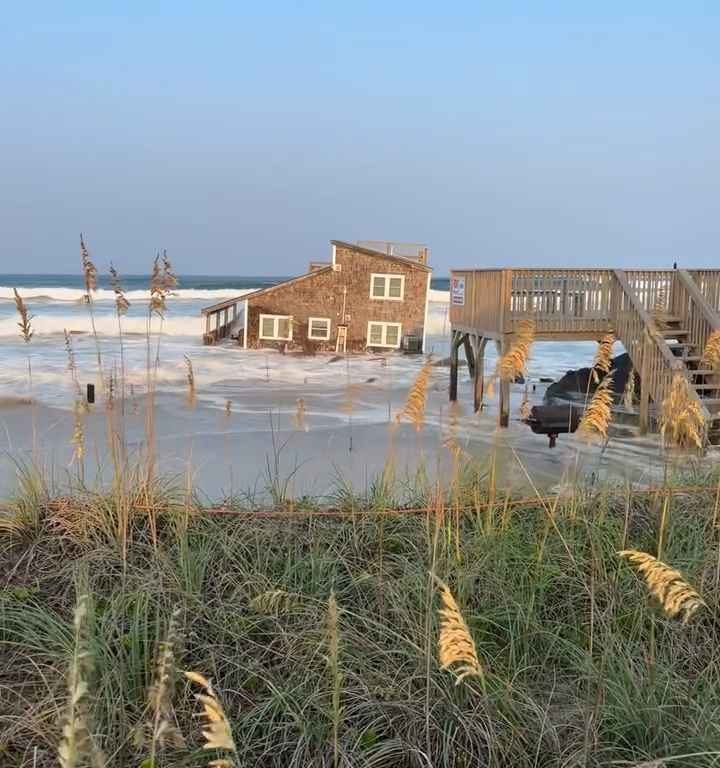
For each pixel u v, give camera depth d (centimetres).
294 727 349
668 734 340
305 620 432
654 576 271
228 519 570
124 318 4812
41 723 339
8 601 449
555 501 561
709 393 1223
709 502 610
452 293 1741
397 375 2452
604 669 380
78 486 621
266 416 1490
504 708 351
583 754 321
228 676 387
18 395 1686
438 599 429
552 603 473
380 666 390
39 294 7238
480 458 793
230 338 3941
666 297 1372
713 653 412
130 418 1384
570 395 1598
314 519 577
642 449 1095
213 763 204
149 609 434
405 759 334
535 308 1391
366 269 3584
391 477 638
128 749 328
